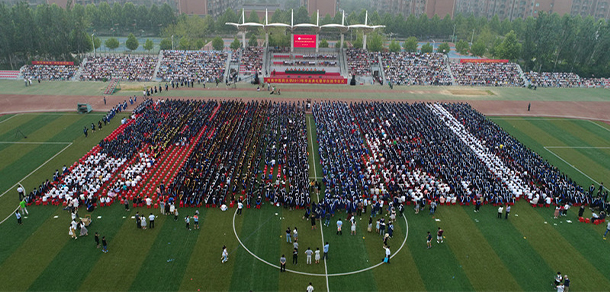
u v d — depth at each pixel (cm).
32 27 12544
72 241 4047
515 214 4800
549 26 13475
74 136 7119
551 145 7275
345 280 3619
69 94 10069
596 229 4522
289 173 5397
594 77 13350
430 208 4800
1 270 3597
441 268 3800
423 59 13288
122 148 6203
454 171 5559
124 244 4025
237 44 15388
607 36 13038
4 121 7912
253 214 4669
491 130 7425
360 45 15538
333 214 4709
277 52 13325
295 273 3694
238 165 5819
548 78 12731
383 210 4800
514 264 3881
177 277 3578
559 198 4962
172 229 4319
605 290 3547
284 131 7119
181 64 12425
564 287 3462
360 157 6147
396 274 3709
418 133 7219
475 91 11406
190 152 6397
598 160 6612
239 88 11169
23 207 4497
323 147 6575
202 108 8600
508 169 5672
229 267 3741
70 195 4784
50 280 3488
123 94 10181
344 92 11006
